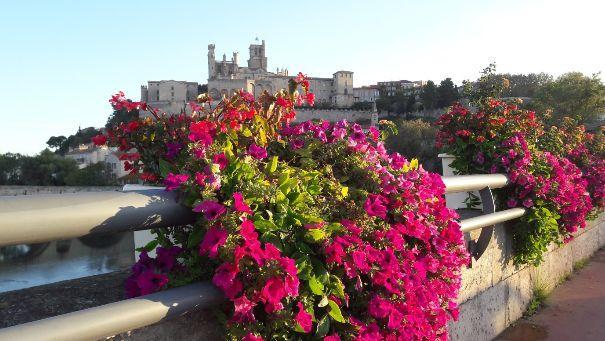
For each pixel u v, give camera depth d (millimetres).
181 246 1980
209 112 2504
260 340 1609
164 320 1566
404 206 2328
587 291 5629
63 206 1403
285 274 1574
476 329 3908
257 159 2125
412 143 45938
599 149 9117
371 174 2352
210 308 1821
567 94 56875
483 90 5672
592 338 4207
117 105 2715
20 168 68750
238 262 1571
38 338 1225
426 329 2271
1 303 2061
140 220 1608
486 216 3725
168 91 105625
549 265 5789
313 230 1771
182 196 1751
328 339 1753
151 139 2691
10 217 1278
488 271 4184
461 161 5301
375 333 1951
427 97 102938
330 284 1820
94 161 81938
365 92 126750
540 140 6480
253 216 1708
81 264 28812
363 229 2059
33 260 31891
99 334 1358
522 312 4848
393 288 1982
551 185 4832
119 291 2234
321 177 2244
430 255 2432
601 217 8609
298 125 2586
